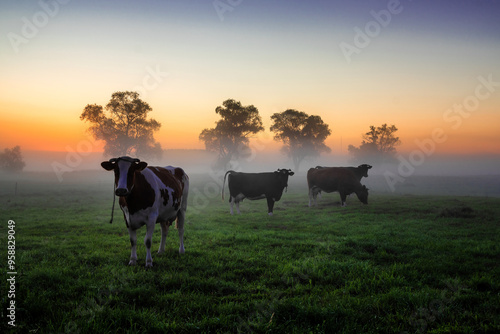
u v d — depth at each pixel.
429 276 5.82
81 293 4.62
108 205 20.53
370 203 20.08
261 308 4.22
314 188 19.89
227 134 59.09
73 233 10.26
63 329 3.44
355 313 4.12
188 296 4.61
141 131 52.00
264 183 16.05
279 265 6.36
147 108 49.28
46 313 3.88
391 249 8.03
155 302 4.39
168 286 5.09
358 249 8.09
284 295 4.89
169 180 7.10
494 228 11.39
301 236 9.92
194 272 5.87
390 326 3.84
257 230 11.23
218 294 4.88
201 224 12.53
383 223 12.66
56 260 6.46
